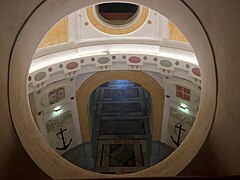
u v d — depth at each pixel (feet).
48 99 46.70
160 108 52.65
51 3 14.83
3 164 11.71
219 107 12.69
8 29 12.26
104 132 62.28
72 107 51.67
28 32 14.34
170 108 51.93
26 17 13.52
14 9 12.15
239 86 10.37
